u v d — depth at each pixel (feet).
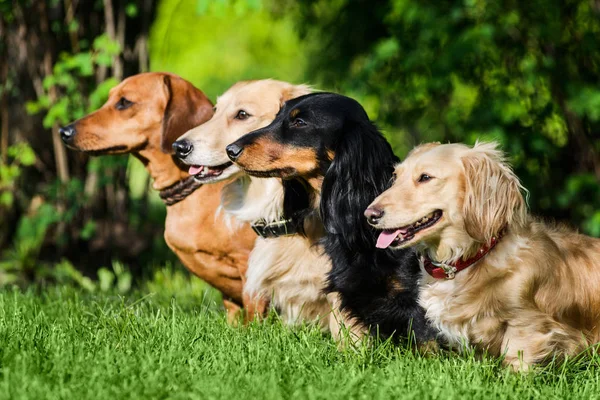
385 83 42.24
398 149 49.26
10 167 34.78
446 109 42.98
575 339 18.56
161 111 24.79
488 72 39.22
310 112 20.48
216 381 15.89
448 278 18.76
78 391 15.24
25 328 19.27
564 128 38.81
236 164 20.40
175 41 72.69
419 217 18.28
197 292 30.60
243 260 23.73
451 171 18.33
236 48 86.74
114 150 24.98
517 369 17.84
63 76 33.58
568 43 38.70
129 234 37.65
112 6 34.58
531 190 38.42
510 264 18.20
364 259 20.10
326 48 49.93
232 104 23.12
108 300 25.94
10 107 36.32
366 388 16.14
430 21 38.55
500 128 37.81
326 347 18.86
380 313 20.22
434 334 19.88
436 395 15.76
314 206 21.50
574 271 19.01
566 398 16.17
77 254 36.78
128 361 16.94
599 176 38.60
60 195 35.32
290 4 51.26
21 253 34.88
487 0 37.55
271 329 19.88
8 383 15.01
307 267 21.74
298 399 15.24
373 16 46.68
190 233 23.91
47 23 35.12
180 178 24.23
